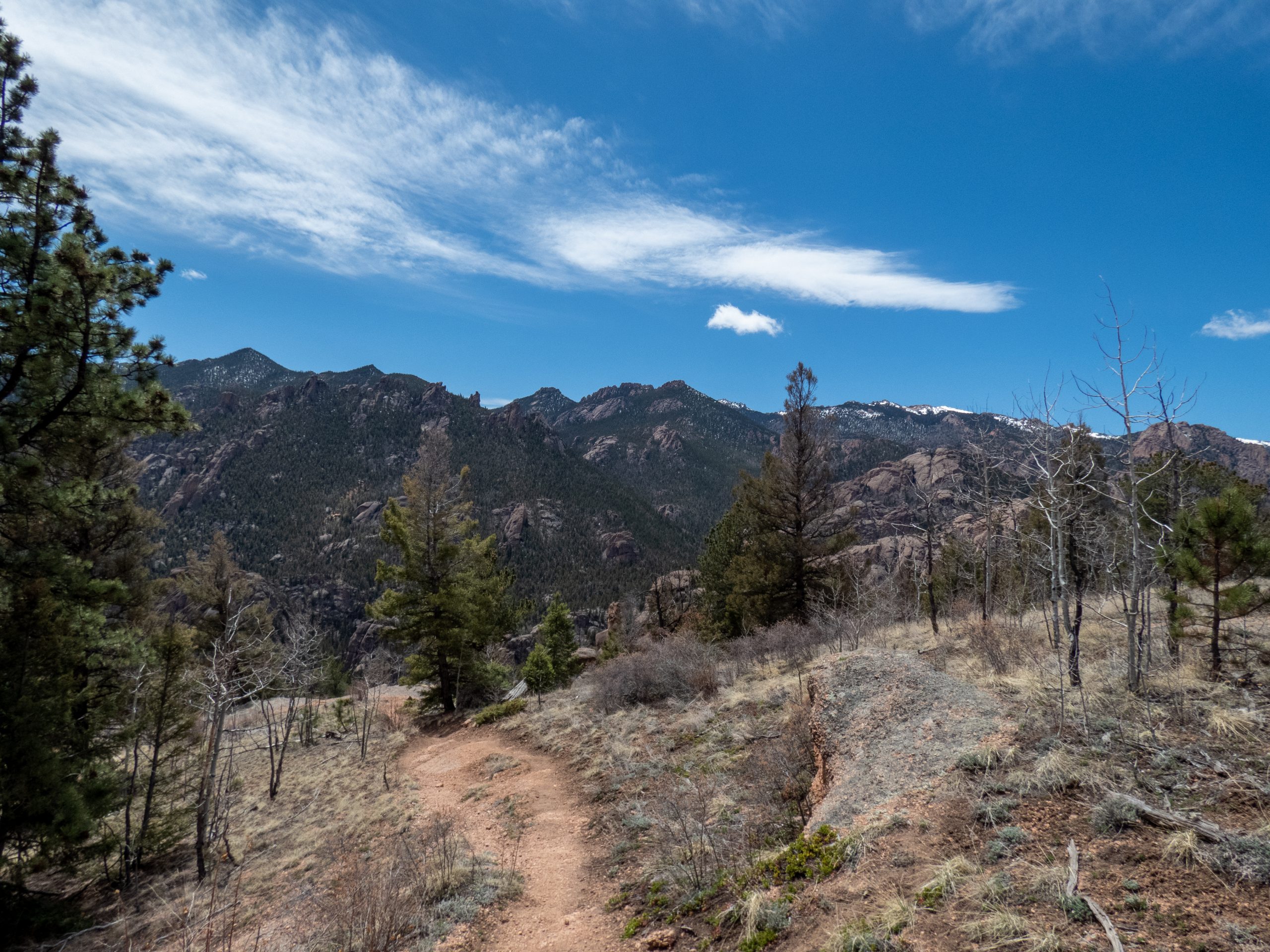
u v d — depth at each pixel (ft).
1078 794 17.17
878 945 13.16
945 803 18.72
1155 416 23.97
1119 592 42.57
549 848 31.24
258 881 36.86
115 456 59.11
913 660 31.55
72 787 34.99
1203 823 14.39
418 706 93.45
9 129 30.22
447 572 86.38
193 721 48.57
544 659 83.20
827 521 71.51
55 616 35.06
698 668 54.44
